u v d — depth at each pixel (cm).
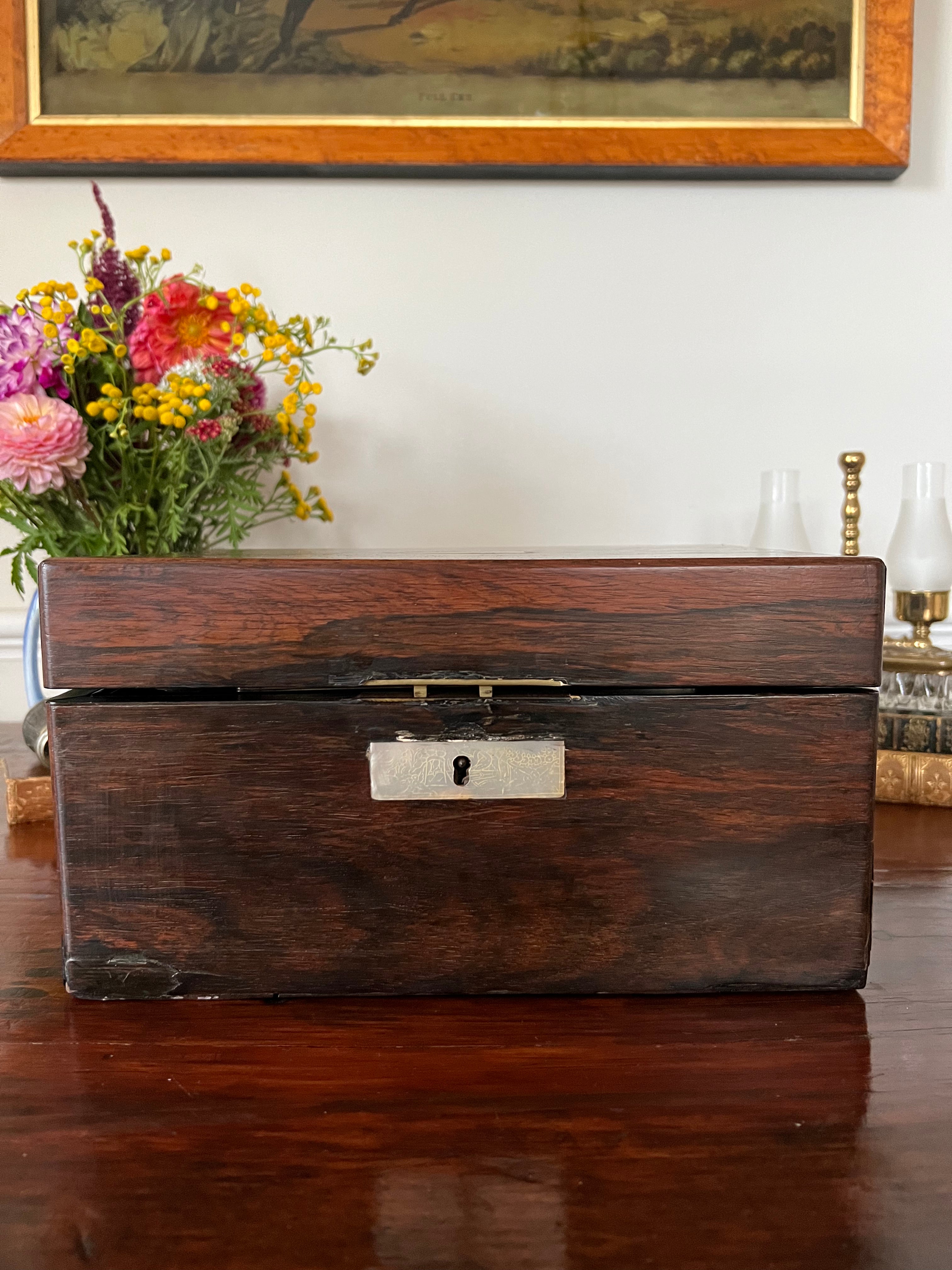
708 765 56
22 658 117
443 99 108
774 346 116
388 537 116
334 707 55
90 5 106
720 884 56
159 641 54
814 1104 46
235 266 111
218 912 56
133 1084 48
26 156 106
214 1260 36
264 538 115
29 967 61
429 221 112
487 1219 38
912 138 114
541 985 57
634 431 116
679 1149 43
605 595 55
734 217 114
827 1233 38
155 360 84
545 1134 44
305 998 57
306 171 109
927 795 94
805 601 55
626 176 111
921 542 98
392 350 113
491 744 55
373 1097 47
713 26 108
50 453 78
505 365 114
